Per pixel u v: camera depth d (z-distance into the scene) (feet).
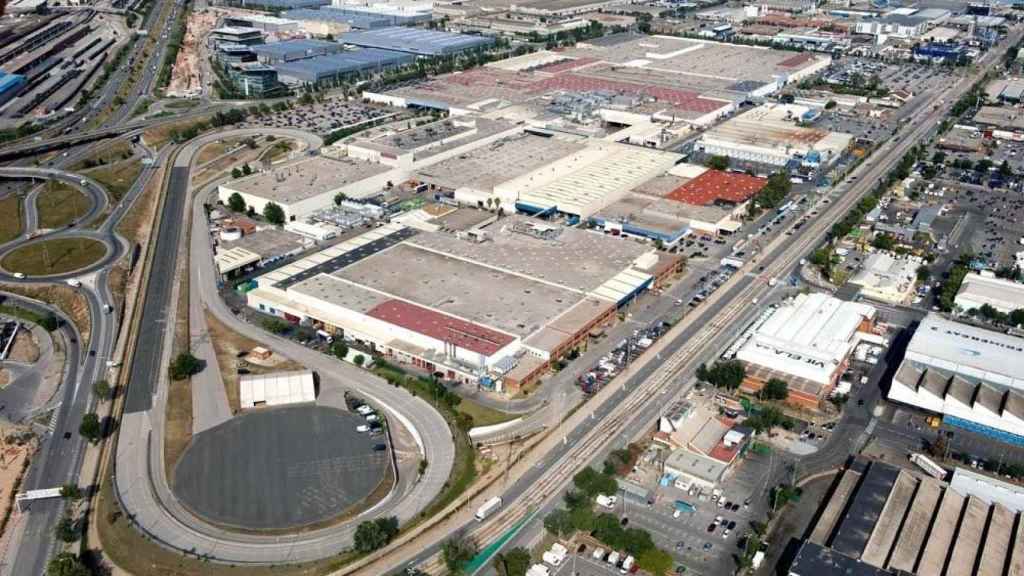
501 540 496.23
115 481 542.57
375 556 479.41
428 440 583.58
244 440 586.04
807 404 627.87
